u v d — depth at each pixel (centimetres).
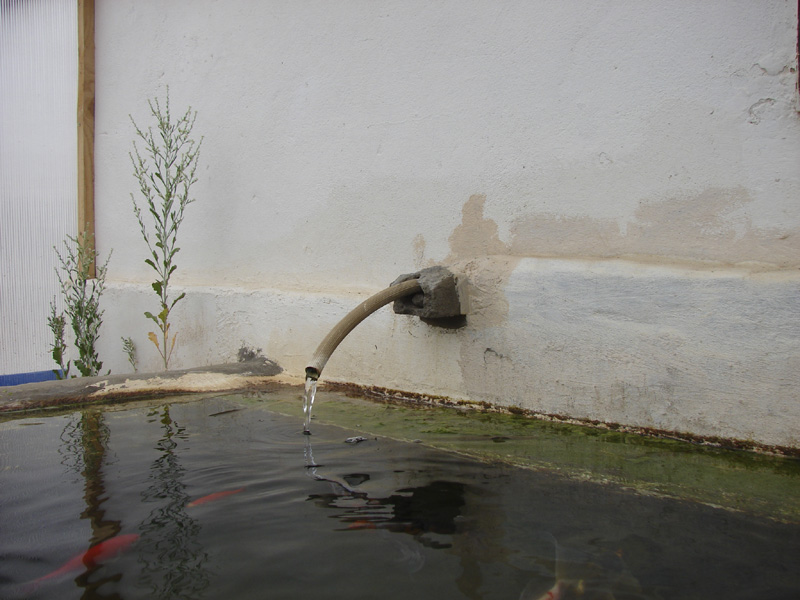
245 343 452
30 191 635
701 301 244
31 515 182
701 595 133
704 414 244
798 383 221
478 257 331
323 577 142
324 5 412
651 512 179
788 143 231
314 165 421
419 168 360
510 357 306
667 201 264
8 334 649
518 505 186
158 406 342
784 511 178
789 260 232
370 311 297
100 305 572
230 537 165
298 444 257
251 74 464
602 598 132
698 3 253
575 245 295
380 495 195
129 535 167
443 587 138
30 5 627
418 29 359
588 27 288
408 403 341
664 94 264
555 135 301
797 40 228
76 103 599
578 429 274
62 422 306
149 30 543
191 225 513
